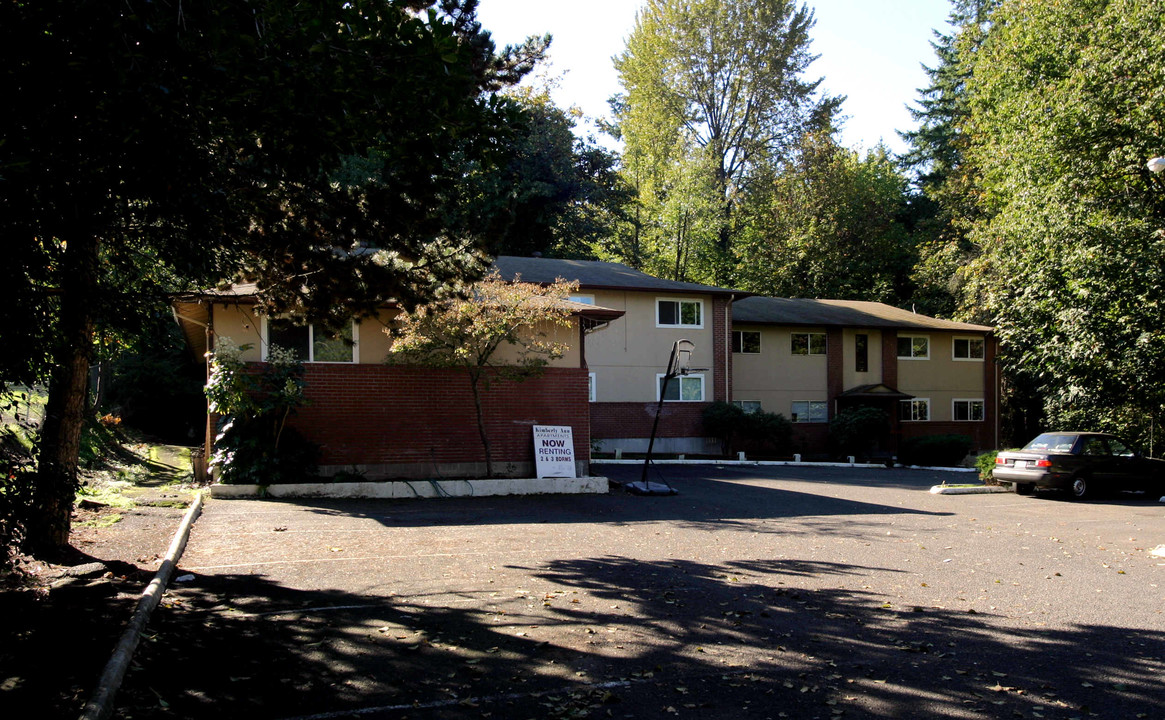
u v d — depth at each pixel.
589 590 7.90
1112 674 5.63
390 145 7.52
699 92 49.38
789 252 47.84
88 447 17.05
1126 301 19.97
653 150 49.62
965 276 38.25
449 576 8.42
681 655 5.90
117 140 5.84
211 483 14.95
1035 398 39.34
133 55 5.33
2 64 5.20
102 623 6.17
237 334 16.00
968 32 37.12
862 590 8.19
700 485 19.55
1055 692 5.25
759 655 5.93
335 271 9.20
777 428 30.41
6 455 6.02
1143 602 7.90
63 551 8.52
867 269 49.12
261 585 7.87
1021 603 7.76
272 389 14.82
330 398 16.23
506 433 17.72
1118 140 22.34
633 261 49.09
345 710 4.77
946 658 5.94
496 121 7.27
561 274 29.33
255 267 9.35
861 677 5.48
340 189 8.95
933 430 37.19
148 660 5.54
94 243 7.29
